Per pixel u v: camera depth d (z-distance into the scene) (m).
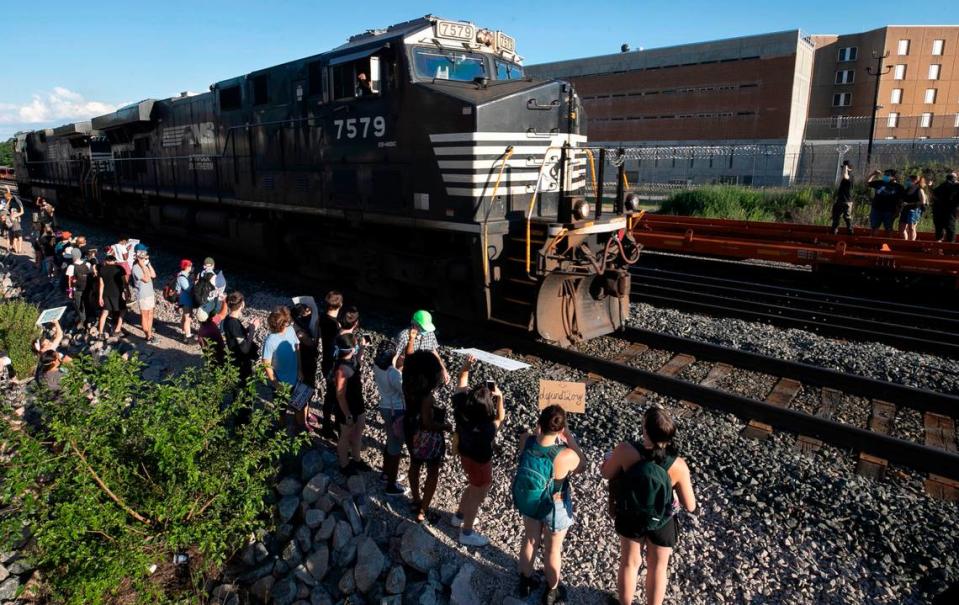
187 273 10.59
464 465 5.17
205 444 5.66
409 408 5.58
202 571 5.75
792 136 48.06
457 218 9.09
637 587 4.87
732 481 5.96
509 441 6.80
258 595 5.52
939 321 10.98
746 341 10.00
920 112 58.78
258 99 13.12
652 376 8.07
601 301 9.85
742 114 48.50
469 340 9.94
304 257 13.04
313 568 5.54
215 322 8.00
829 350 9.53
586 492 5.92
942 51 57.03
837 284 14.14
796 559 4.96
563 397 4.94
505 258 9.27
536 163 9.57
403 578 5.13
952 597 4.05
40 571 6.02
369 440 7.18
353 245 11.52
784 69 46.16
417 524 5.66
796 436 6.98
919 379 8.54
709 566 5.01
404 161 9.73
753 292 12.80
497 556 5.31
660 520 4.19
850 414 7.66
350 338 6.32
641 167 52.12
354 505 5.91
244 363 7.39
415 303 11.40
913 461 6.32
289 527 5.98
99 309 11.80
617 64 54.53
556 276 8.93
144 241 20.02
